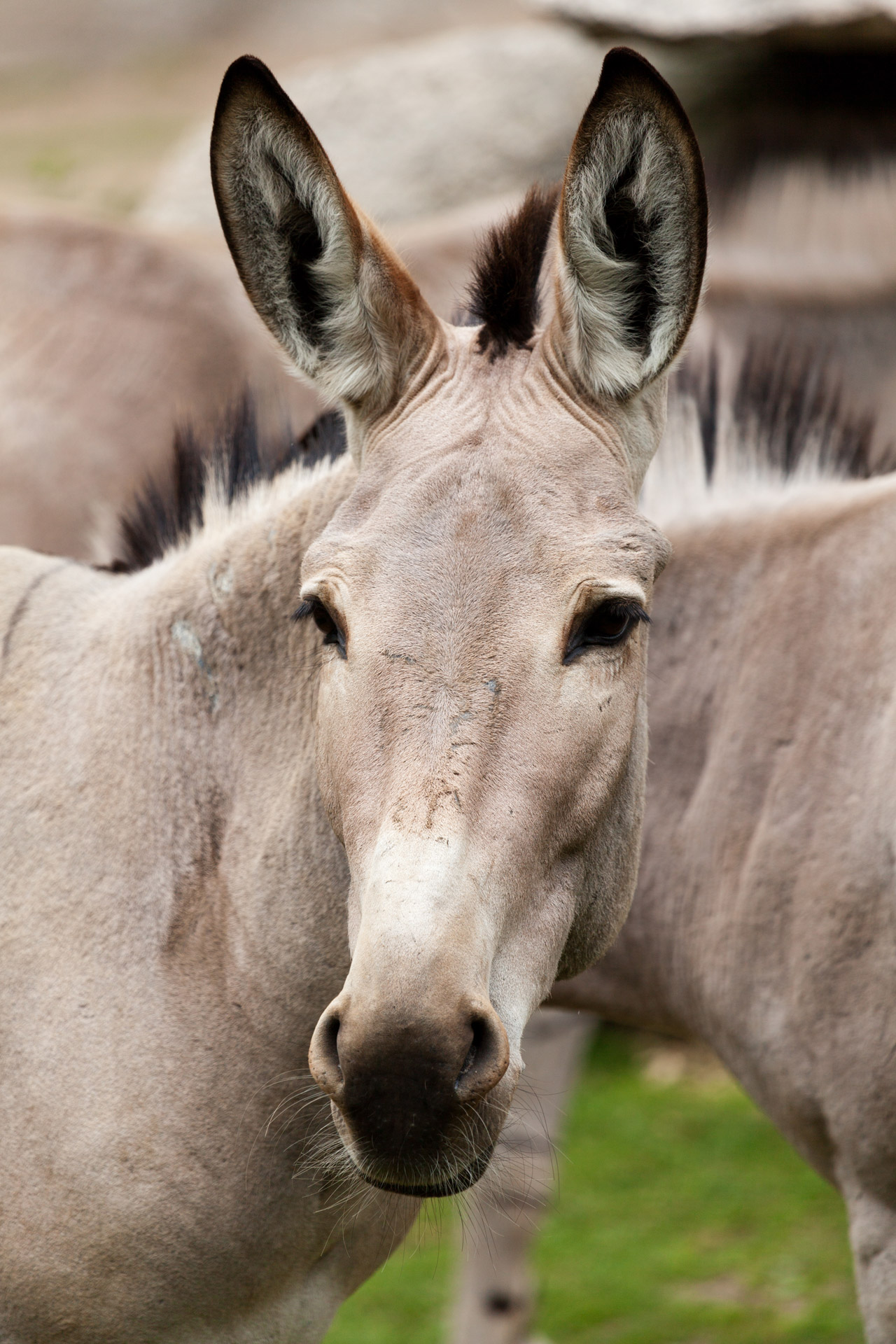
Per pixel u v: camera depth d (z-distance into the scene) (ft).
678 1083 97.04
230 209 32.12
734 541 49.65
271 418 73.61
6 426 73.36
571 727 29.60
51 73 202.69
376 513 30.68
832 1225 79.15
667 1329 69.77
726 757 47.75
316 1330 39.52
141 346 75.92
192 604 37.96
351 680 29.60
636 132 30.71
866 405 73.56
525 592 29.45
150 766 37.42
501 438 30.91
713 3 90.27
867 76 87.04
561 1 95.61
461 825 27.99
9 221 78.74
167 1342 36.88
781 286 74.02
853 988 42.88
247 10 223.30
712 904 47.60
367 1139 27.32
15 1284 35.73
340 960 36.04
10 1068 35.83
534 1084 62.18
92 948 36.32
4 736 38.52
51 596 40.57
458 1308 63.05
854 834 43.32
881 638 44.57
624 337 32.14
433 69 127.13
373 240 31.73
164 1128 35.42
